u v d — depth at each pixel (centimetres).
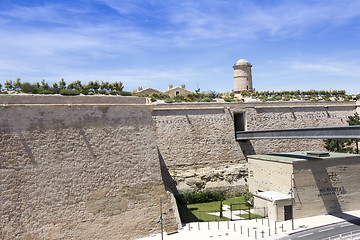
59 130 2594
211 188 4328
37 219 2339
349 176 3569
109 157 2775
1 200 2234
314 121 5341
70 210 2489
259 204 3472
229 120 4744
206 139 4534
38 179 2411
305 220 3222
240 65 7681
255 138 4331
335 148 5047
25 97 2495
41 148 2481
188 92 8700
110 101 2902
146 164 2952
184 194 3988
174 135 4353
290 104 5256
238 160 4662
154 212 2852
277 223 3133
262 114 5019
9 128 2377
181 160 4316
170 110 4422
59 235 2400
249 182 4162
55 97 2631
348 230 2861
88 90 5225
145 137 3025
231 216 3297
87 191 2595
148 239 2670
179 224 2984
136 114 3033
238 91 7700
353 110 5650
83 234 2497
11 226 2227
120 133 2894
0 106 2362
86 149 2681
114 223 2645
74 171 2581
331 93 8206
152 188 2912
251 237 2719
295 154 4019
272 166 3662
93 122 2775
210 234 2802
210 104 4669
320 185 3422
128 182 2806
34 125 2489
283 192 3459
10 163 2325
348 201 3538
